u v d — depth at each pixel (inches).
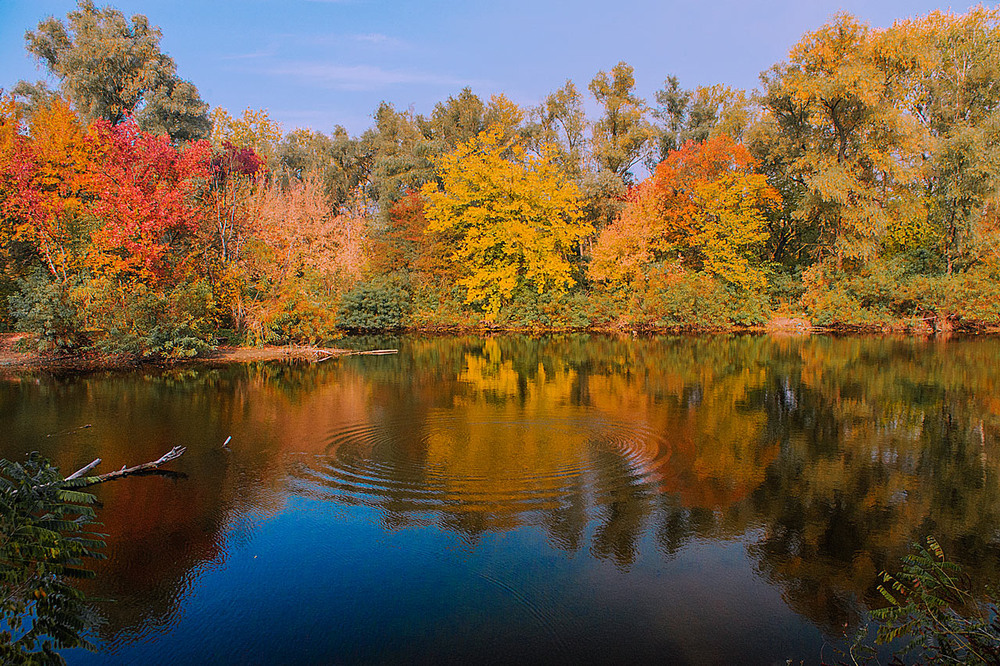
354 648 174.4
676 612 191.5
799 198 1227.2
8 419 421.7
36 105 1384.1
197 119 1488.7
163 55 1475.1
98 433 386.0
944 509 267.6
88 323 676.1
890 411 453.4
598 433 388.8
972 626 136.9
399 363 711.7
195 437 378.0
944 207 1135.0
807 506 271.0
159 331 681.0
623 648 174.2
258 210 848.9
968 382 572.4
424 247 1240.8
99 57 1331.2
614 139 1550.2
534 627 183.9
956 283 1004.6
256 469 317.7
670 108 1668.3
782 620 187.0
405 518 257.9
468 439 373.7
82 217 792.9
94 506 269.0
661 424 412.8
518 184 1166.3
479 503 273.9
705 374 624.1
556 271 1176.2
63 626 136.8
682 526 250.7
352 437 377.7
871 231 1101.7
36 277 740.7
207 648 174.2
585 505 271.9
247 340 790.5
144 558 224.4
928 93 1234.6
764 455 343.6
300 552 228.8
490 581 209.0
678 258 1166.3
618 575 212.8
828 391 531.2
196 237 823.1
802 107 1183.6
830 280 1128.8
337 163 1957.4
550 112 1689.2
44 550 134.6
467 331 1122.7
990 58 1132.5
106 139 812.0
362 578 211.0
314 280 919.0
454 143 1796.3
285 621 186.9
